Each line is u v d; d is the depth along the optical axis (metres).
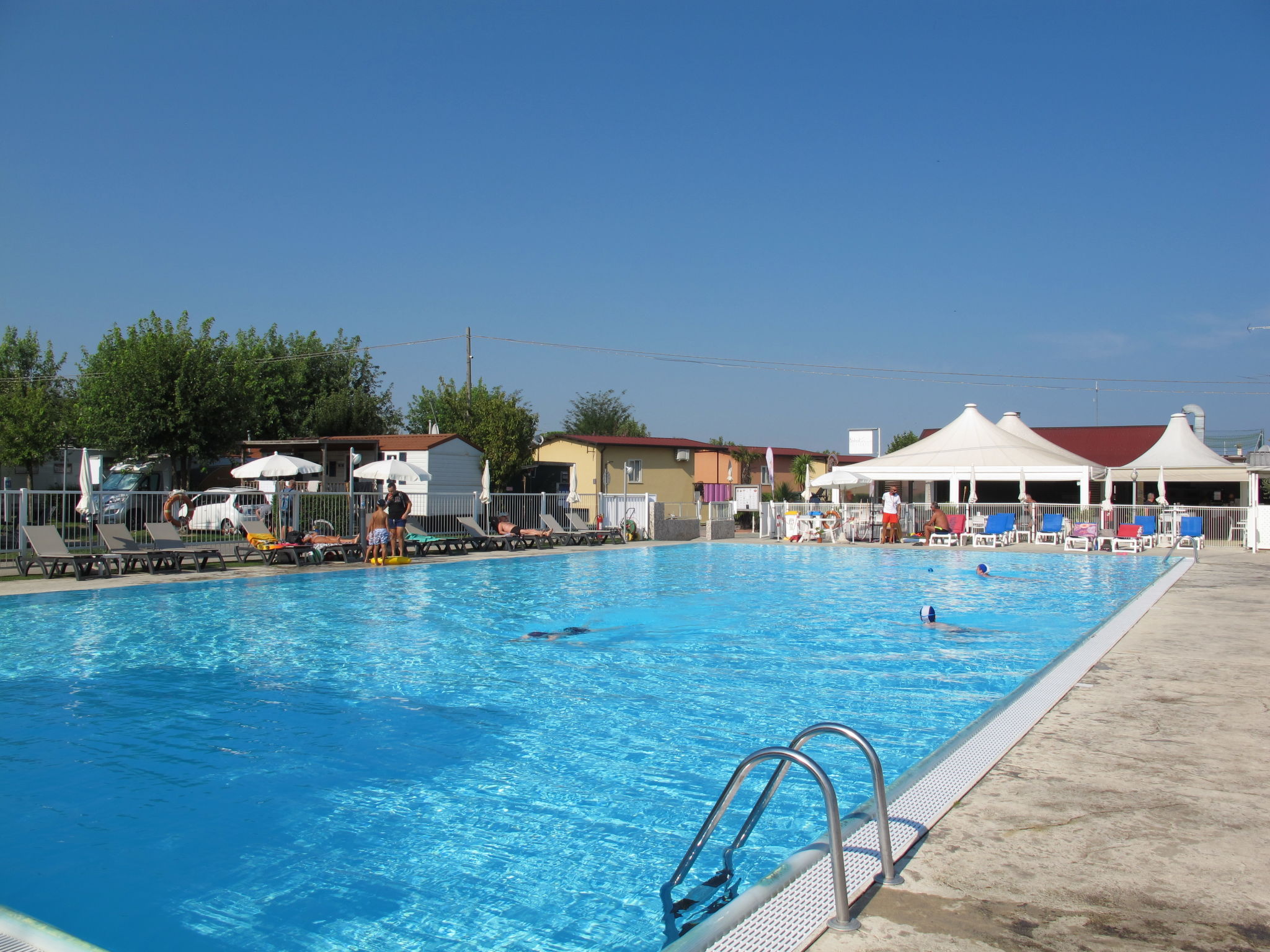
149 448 28.89
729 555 24.17
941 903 3.05
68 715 7.08
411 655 9.63
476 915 3.84
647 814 5.00
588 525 28.00
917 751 6.11
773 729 6.71
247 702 7.51
